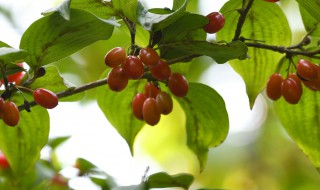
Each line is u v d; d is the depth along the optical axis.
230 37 0.86
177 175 0.83
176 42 0.77
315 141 0.88
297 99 0.81
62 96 0.79
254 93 0.87
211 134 0.86
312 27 0.83
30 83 0.79
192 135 0.87
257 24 0.86
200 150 0.87
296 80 0.81
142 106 0.81
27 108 0.78
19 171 0.86
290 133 0.88
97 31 0.77
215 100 0.85
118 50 0.77
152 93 0.81
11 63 0.78
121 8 0.78
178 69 0.85
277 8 0.85
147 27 0.74
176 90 0.79
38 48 0.77
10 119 0.77
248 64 0.87
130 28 0.78
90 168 0.93
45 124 0.85
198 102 0.85
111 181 0.92
